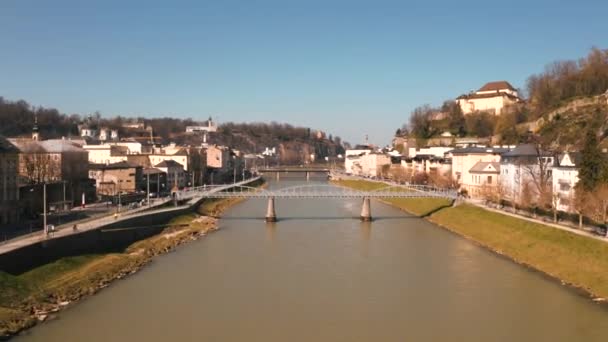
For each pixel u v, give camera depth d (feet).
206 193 437.58
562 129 548.72
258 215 461.37
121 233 308.19
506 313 194.39
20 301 193.88
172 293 217.36
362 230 376.68
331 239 338.95
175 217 392.06
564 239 270.87
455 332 176.76
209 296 214.07
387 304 205.36
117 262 260.62
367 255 290.15
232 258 281.74
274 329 179.42
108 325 179.83
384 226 396.98
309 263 270.67
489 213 370.12
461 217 391.65
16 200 327.06
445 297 213.46
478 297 213.66
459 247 313.53
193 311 195.93
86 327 177.58
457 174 563.07
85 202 429.38
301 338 172.04
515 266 264.93
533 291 220.64
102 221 310.86
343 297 214.07
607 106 544.62
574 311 195.83
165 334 173.58
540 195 342.64
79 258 255.91
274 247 311.68
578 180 329.11
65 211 369.09
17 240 239.71
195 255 289.12
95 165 523.70
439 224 403.75
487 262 273.54
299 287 227.61
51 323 180.34
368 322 186.19
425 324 183.93
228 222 416.05
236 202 574.97
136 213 352.08
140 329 177.27
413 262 273.75
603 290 215.51
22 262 220.02
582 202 287.07
